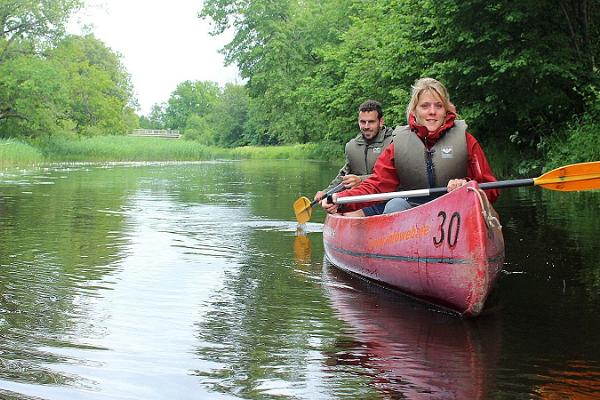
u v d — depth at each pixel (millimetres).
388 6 18625
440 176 4715
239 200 12539
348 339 3564
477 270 3803
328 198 4926
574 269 5297
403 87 17734
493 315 4027
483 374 3004
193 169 28156
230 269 5543
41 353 3299
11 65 37719
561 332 3645
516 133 16328
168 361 3199
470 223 3844
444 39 15695
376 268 4863
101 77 46188
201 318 3982
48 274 5305
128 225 8555
